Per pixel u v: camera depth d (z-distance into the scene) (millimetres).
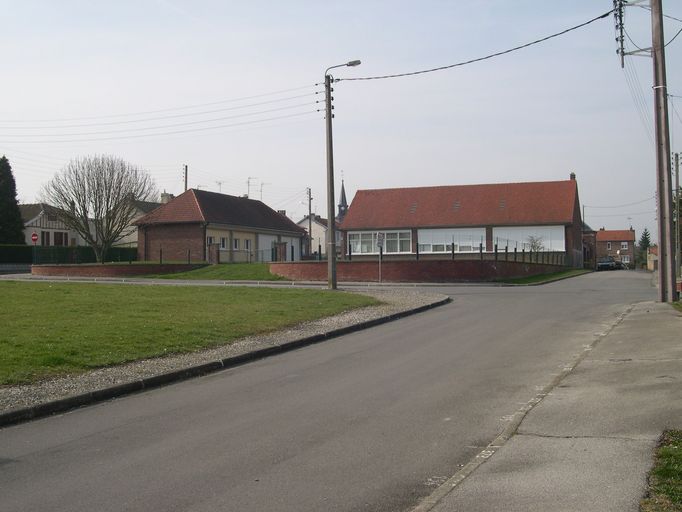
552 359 12414
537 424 7688
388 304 23047
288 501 5664
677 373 9945
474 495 5531
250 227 61031
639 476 5773
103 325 15148
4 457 7133
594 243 89562
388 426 8062
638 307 19844
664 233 20609
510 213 63656
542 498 5398
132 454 7145
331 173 28875
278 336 15719
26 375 10586
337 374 11633
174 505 5621
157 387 10922
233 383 11125
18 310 17109
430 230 65125
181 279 40906
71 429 8312
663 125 20188
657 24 19703
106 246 50219
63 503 5715
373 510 5461
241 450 7184
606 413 7996
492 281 38062
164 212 56188
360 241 67000
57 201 49906
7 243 62094
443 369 11750
